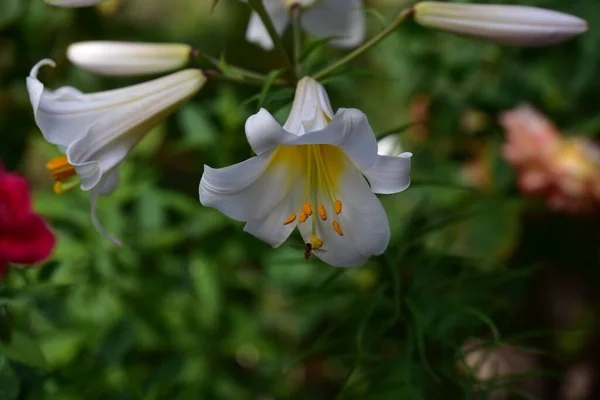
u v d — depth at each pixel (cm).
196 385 102
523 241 123
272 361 109
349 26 87
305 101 70
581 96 119
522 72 120
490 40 76
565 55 117
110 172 74
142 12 140
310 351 84
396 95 127
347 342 86
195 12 142
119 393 96
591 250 122
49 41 122
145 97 73
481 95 120
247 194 68
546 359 121
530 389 119
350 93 122
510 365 118
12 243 78
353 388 86
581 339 121
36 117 70
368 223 69
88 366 96
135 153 107
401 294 81
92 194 74
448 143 122
